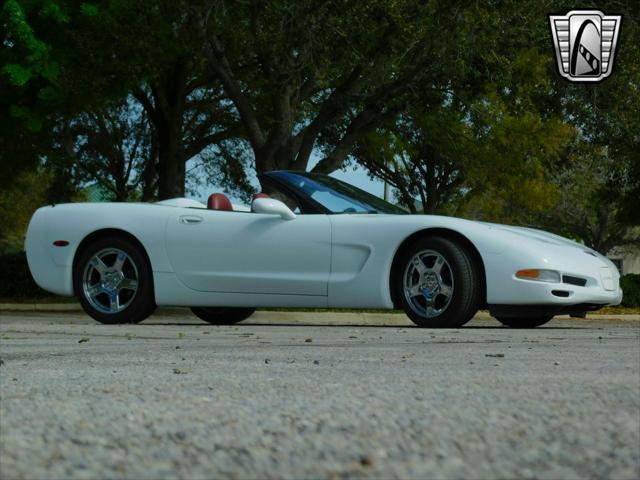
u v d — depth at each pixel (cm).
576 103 1925
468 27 1448
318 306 806
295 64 1573
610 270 788
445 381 285
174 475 133
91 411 212
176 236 857
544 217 4659
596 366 359
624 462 143
